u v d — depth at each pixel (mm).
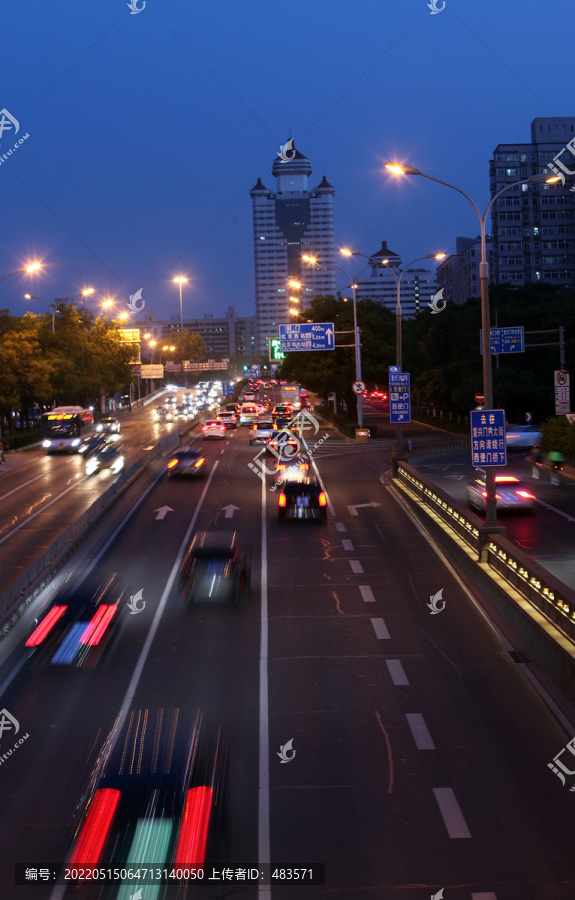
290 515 33094
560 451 49406
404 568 25438
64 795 11688
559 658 15508
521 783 11844
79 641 18000
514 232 146375
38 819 11023
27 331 70125
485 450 23781
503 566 21781
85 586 20703
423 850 10125
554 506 36969
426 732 13695
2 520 35875
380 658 17500
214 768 9594
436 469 51375
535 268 146375
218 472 49562
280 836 10492
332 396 111625
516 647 17984
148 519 34562
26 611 20031
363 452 60375
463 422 91188
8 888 9320
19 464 57031
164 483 45062
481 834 10477
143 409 135250
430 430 82688
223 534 23797
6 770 12555
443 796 11500
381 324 82438
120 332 110062
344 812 11102
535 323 80625
